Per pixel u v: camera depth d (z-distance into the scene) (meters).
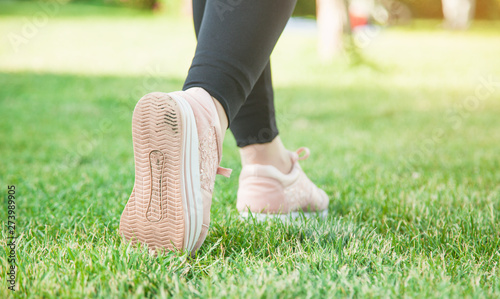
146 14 18.14
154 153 1.07
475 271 1.13
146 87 6.26
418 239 1.32
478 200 1.87
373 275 1.10
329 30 8.98
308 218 1.59
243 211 1.58
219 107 1.13
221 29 1.12
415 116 4.91
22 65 8.02
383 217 1.62
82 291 0.96
